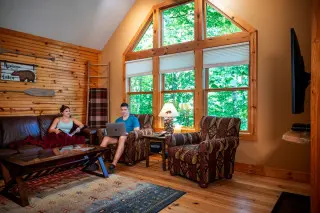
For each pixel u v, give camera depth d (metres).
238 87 3.67
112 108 5.38
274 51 3.29
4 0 3.62
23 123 3.79
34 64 4.34
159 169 3.61
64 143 3.61
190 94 4.21
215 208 2.26
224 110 3.84
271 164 3.31
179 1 4.29
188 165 3.00
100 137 4.11
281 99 3.24
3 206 2.32
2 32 3.89
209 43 3.88
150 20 4.78
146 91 4.86
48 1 4.00
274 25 3.29
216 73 3.94
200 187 2.82
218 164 2.95
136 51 4.92
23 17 3.98
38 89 4.39
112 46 5.37
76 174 3.32
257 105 3.42
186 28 4.29
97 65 5.46
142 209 2.22
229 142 3.03
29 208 2.27
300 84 2.08
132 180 3.06
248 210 2.21
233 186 2.87
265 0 3.36
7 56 3.97
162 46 4.48
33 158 2.56
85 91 5.33
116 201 2.40
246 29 3.51
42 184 2.91
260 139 3.39
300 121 3.10
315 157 1.56
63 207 2.28
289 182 3.03
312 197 1.57
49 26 4.39
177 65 4.30
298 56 2.07
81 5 4.40
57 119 4.08
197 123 4.02
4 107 3.93
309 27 3.03
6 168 2.68
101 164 3.20
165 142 3.51
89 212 2.17
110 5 4.72
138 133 3.90
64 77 4.87
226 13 3.70
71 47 4.98
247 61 3.52
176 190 2.71
